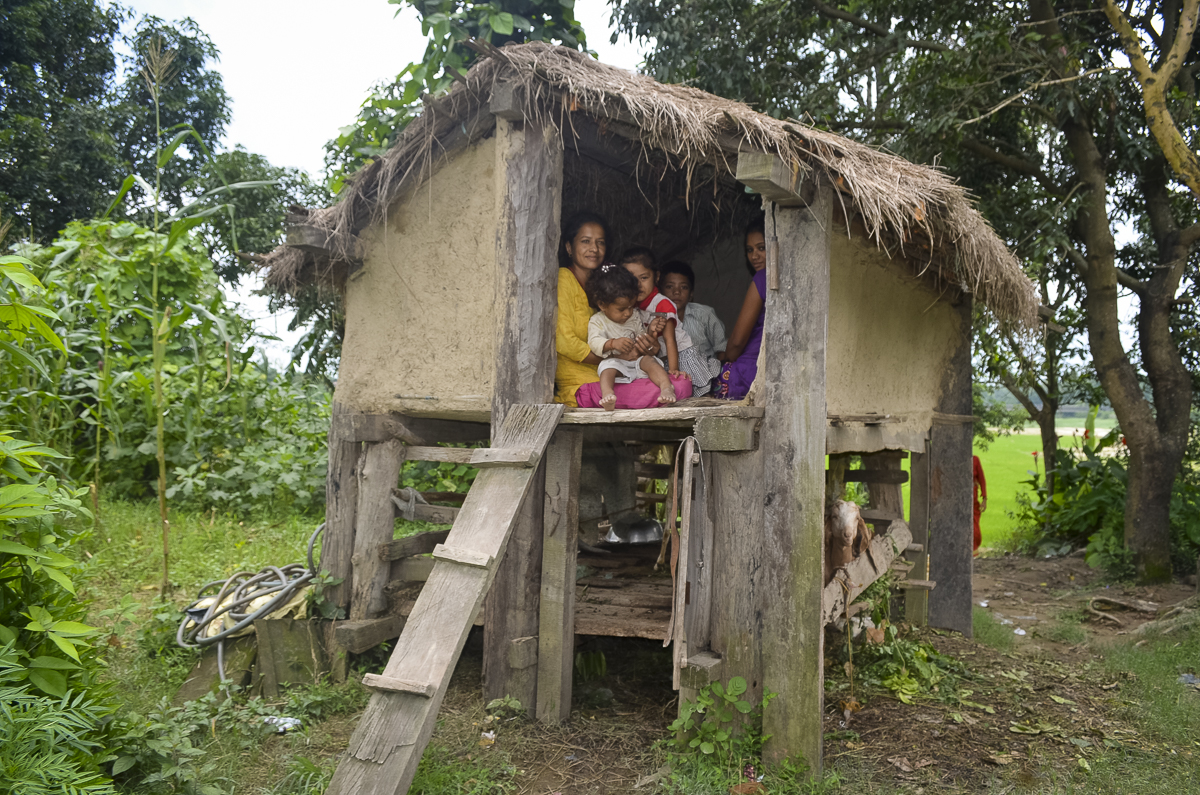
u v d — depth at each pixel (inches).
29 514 104.0
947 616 246.4
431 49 197.3
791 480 141.9
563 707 161.0
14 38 607.5
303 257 181.9
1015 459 1019.3
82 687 115.3
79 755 108.0
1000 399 512.1
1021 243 304.8
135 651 179.6
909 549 236.7
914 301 224.1
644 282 181.6
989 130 346.6
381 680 119.0
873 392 199.2
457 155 171.8
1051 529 391.9
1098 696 188.7
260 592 184.1
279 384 367.9
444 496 209.8
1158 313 324.2
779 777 137.4
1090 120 325.7
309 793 124.6
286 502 323.0
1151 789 138.8
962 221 163.5
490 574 130.2
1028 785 139.3
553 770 142.1
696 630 145.6
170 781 118.3
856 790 135.9
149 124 628.1
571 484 161.8
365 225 182.2
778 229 144.8
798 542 140.9
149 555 245.3
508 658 160.9
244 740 143.7
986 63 293.3
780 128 135.6
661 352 184.2
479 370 169.8
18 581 112.7
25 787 87.5
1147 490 315.9
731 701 141.0
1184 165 261.1
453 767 137.3
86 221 572.7
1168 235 326.3
